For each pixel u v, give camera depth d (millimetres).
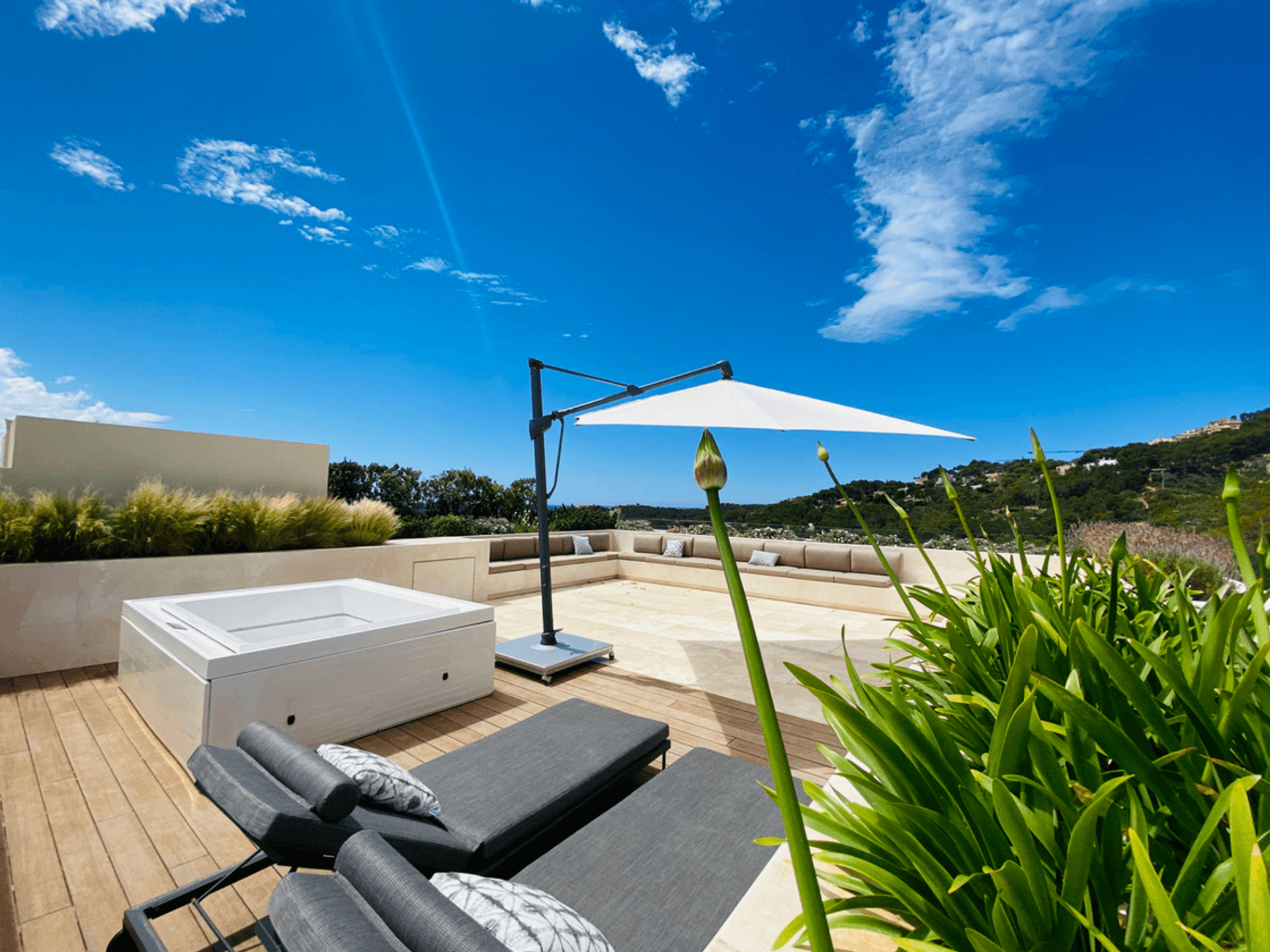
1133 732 565
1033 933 418
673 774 2127
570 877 1572
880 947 697
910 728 543
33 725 3217
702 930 1396
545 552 4805
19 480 5227
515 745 2375
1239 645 858
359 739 3188
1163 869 495
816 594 7770
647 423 2131
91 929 1788
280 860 1394
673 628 6168
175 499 5152
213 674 2646
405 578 6543
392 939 925
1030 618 750
